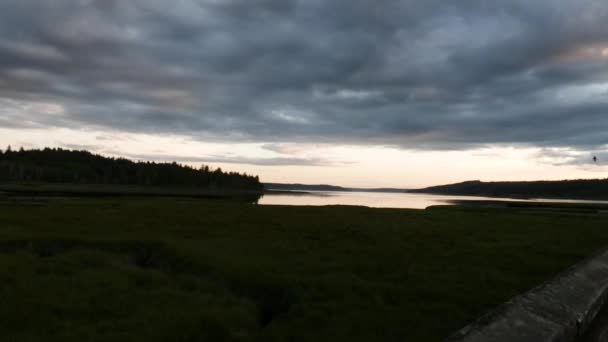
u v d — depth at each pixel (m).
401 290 8.80
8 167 162.25
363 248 14.11
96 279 9.36
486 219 25.92
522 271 11.01
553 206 53.38
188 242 14.37
